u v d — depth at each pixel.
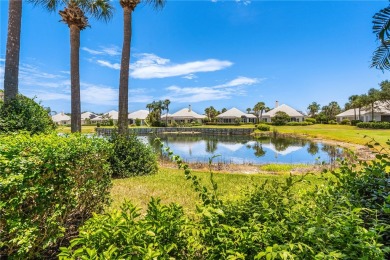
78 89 10.23
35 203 2.45
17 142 2.88
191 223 1.85
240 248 1.61
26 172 2.29
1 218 2.18
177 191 6.18
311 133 35.88
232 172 10.60
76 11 9.95
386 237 1.95
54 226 2.64
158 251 1.43
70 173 2.97
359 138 24.64
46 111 7.20
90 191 3.61
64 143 3.13
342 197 2.06
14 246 2.41
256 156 18.89
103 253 1.33
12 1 6.92
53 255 2.89
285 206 2.10
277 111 69.94
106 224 1.60
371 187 2.62
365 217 2.17
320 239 1.51
